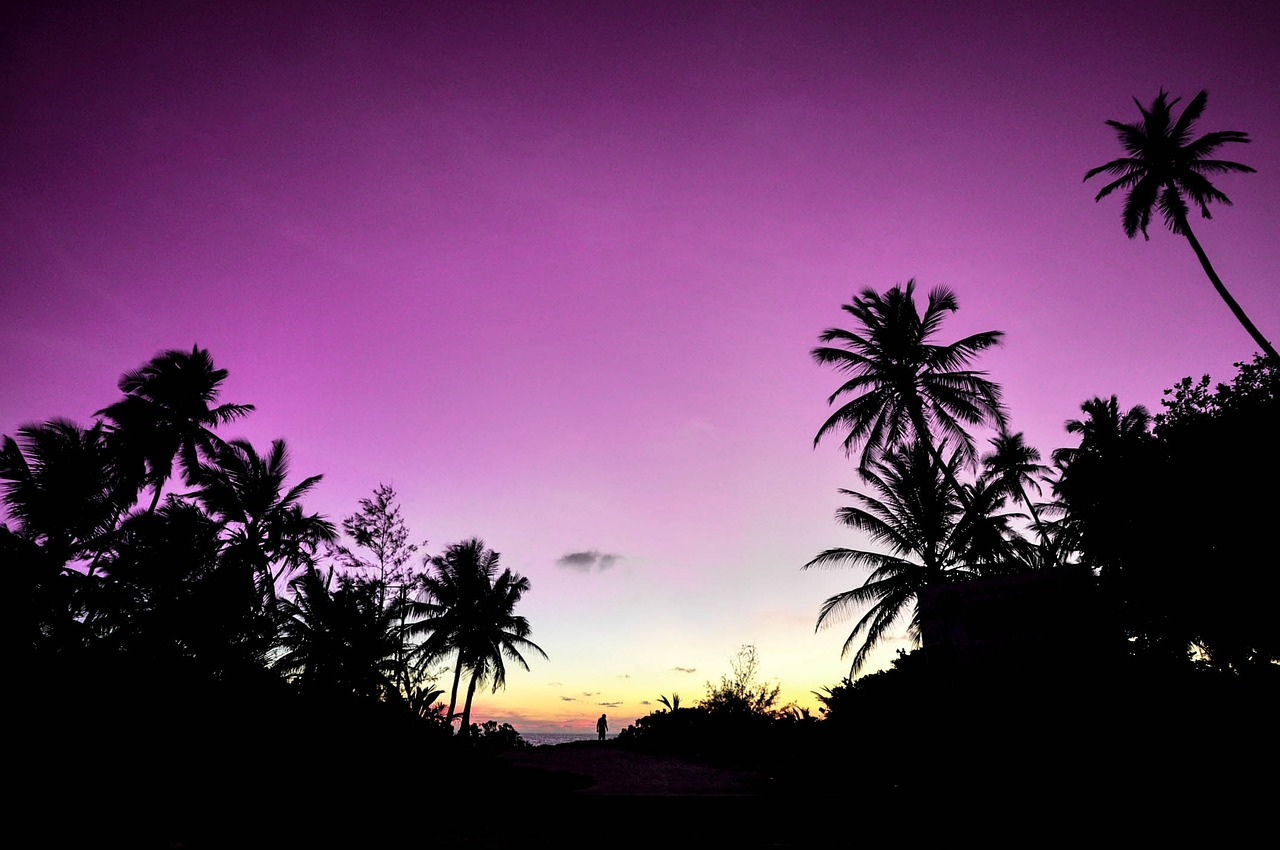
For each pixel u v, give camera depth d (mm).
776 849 6535
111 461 20938
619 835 7285
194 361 24344
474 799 9836
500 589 34188
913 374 21484
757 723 27734
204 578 14773
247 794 8531
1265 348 14539
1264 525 12000
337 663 15578
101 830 6500
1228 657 12641
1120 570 14000
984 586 11852
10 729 8156
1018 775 8859
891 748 13688
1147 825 6816
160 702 10227
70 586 13125
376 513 20734
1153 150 21172
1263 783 7430
